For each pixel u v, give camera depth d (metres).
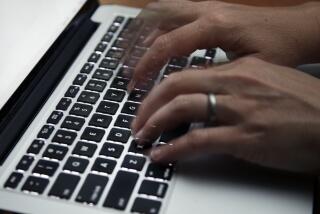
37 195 0.36
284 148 0.36
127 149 0.39
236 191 0.36
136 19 0.55
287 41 0.44
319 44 0.45
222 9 0.47
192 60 0.50
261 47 0.44
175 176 0.37
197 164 0.38
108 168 0.38
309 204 0.35
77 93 0.46
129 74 0.48
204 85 0.38
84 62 0.50
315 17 0.46
